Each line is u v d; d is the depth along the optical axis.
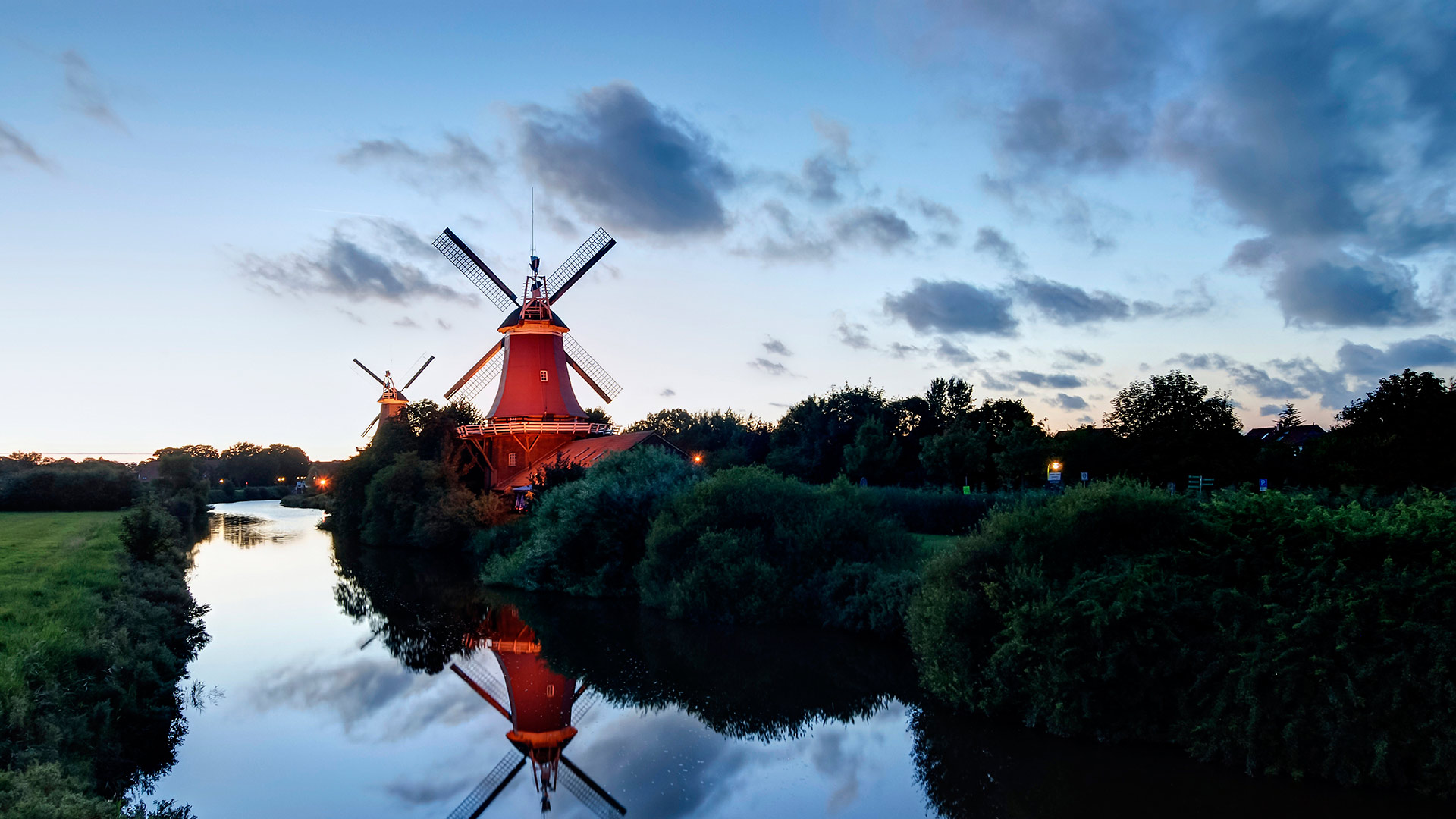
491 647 20.33
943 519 27.94
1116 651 11.91
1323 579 10.94
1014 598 13.20
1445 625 9.82
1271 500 12.20
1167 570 12.52
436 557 38.56
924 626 14.73
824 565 21.94
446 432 48.84
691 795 11.40
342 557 38.72
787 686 16.47
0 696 8.84
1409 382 33.16
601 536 27.16
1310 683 10.54
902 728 13.92
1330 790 10.40
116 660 12.41
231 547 43.50
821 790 11.55
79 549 22.67
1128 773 11.39
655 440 39.25
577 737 13.77
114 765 10.88
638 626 22.20
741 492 23.17
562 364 48.12
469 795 11.41
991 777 11.54
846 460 48.72
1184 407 35.81
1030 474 41.12
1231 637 11.30
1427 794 9.95
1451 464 29.58
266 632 21.77
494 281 50.50
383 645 20.47
